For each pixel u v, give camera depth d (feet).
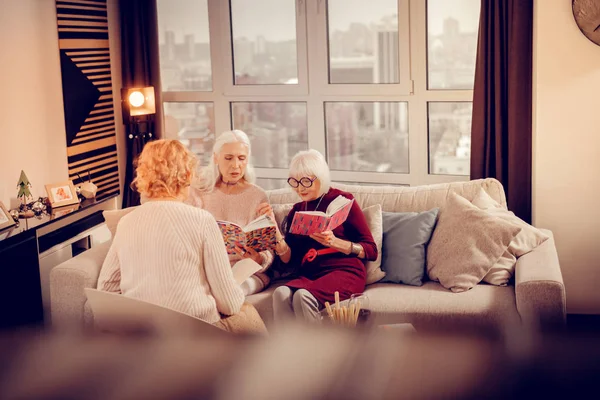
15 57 13.35
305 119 16.56
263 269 10.87
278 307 10.07
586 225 12.83
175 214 7.04
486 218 10.59
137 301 6.19
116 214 11.27
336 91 15.98
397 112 15.69
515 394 1.07
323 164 11.14
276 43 16.42
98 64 15.76
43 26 14.12
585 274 12.99
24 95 13.60
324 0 15.69
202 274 7.15
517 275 9.91
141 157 7.43
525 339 1.14
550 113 12.59
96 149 15.81
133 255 7.08
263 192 11.39
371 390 1.13
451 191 11.71
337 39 15.89
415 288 10.57
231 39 16.62
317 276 10.70
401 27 15.11
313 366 1.19
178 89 17.38
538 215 12.97
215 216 11.15
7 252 11.99
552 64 12.44
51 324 1.46
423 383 1.12
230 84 16.80
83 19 15.23
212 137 17.25
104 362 1.26
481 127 13.76
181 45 17.11
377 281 11.02
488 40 13.41
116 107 16.55
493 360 1.12
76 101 15.06
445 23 14.87
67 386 1.20
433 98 15.15
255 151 17.17
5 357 1.27
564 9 12.23
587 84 12.37
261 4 16.35
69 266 10.30
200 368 1.23
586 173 12.65
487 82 13.58
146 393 1.19
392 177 15.92
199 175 11.35
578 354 1.09
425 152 15.47
